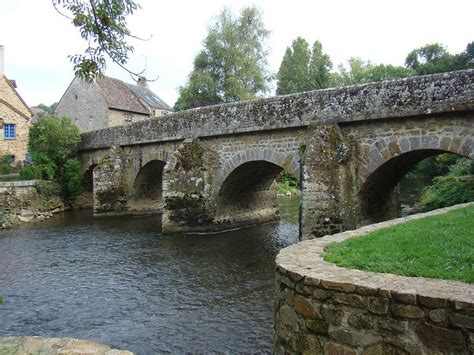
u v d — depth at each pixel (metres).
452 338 2.97
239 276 10.96
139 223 20.44
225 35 36.56
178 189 16.78
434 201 15.48
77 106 38.84
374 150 11.46
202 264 12.23
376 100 11.20
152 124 20.12
